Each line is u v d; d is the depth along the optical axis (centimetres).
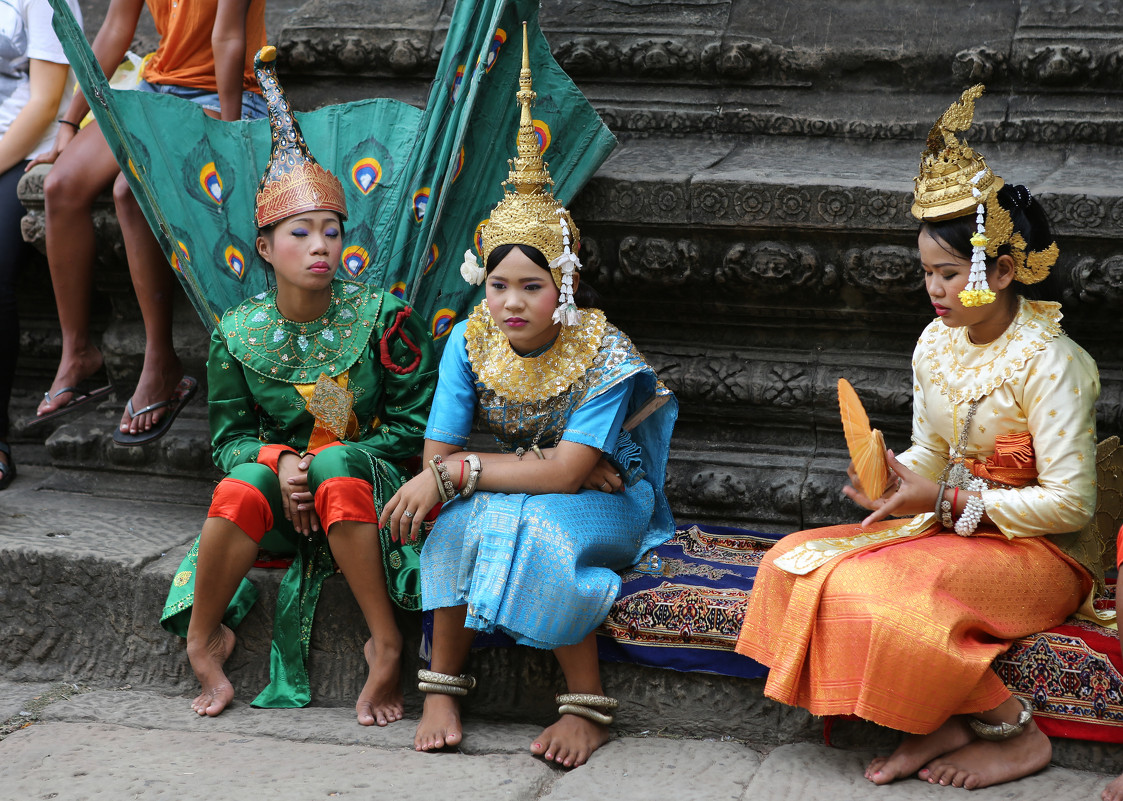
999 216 364
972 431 392
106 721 439
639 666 418
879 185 484
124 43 580
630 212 514
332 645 454
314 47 610
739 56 568
